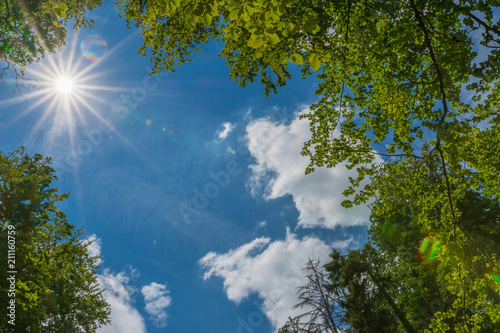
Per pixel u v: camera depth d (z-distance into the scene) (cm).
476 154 534
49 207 1644
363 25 538
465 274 512
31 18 1096
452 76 572
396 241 1627
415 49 557
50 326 1529
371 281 1966
